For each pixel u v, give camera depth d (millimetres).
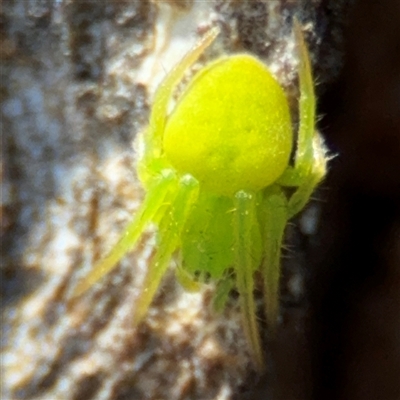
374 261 73
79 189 65
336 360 73
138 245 65
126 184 65
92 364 65
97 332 65
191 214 63
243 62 61
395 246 73
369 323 73
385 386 73
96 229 65
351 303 73
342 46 69
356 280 73
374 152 72
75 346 65
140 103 65
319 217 69
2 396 64
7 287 64
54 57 64
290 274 68
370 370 73
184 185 62
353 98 71
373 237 73
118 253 62
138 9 65
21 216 64
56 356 64
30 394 64
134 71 65
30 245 64
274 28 65
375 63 70
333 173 71
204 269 64
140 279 65
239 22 65
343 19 68
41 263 64
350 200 72
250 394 66
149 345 65
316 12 66
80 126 65
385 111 71
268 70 62
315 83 67
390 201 73
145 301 63
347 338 73
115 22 65
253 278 64
